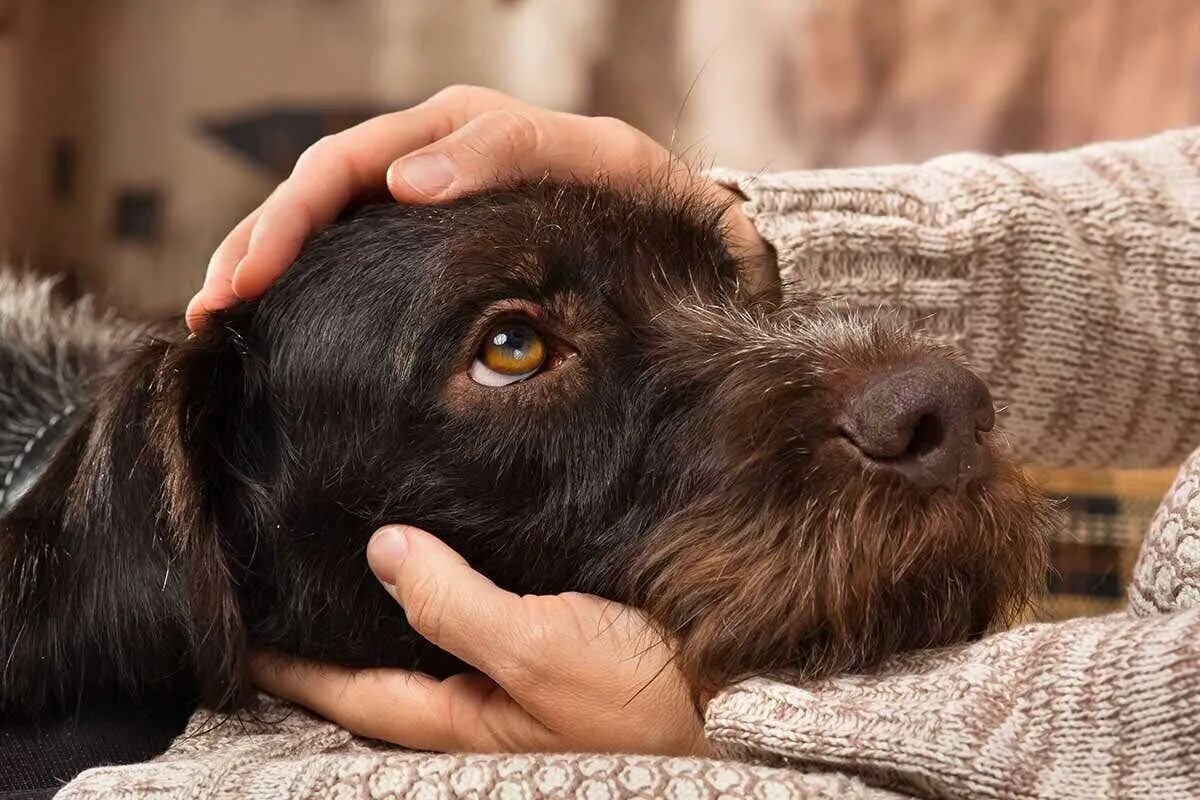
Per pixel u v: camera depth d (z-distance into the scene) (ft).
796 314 2.02
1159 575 1.64
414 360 1.90
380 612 1.93
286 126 5.19
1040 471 2.40
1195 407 2.23
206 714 1.90
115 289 5.14
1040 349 2.19
